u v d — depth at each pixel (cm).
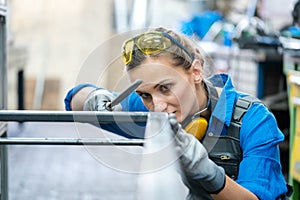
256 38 671
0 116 212
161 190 405
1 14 331
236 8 1041
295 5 596
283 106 695
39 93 1032
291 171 465
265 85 733
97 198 488
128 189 512
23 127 549
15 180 530
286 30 636
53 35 1135
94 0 1168
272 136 250
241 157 256
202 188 247
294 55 523
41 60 1103
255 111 256
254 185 242
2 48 342
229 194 232
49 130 603
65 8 1148
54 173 564
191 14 1216
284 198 255
